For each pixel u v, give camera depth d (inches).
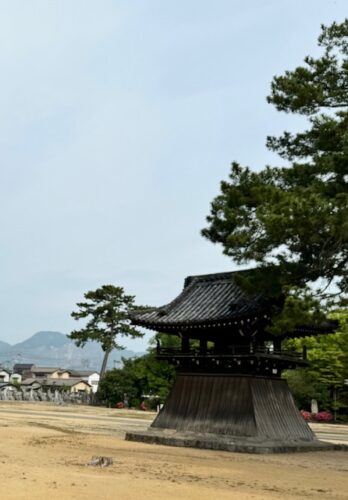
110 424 1444.4
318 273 911.0
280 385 1053.8
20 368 7539.4
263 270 914.7
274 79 1024.9
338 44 1024.9
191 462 720.3
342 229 812.0
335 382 2277.3
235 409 988.6
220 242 1008.2
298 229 829.2
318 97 975.0
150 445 938.1
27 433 1017.5
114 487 475.5
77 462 642.2
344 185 938.7
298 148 1053.8
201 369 1069.1
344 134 938.7
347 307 858.1
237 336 1046.4
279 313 920.3
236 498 456.4
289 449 929.5
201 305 1095.6
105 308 3464.6
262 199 898.1
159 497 441.7
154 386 2913.4
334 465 775.7
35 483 472.7
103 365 3474.4
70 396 3240.7
